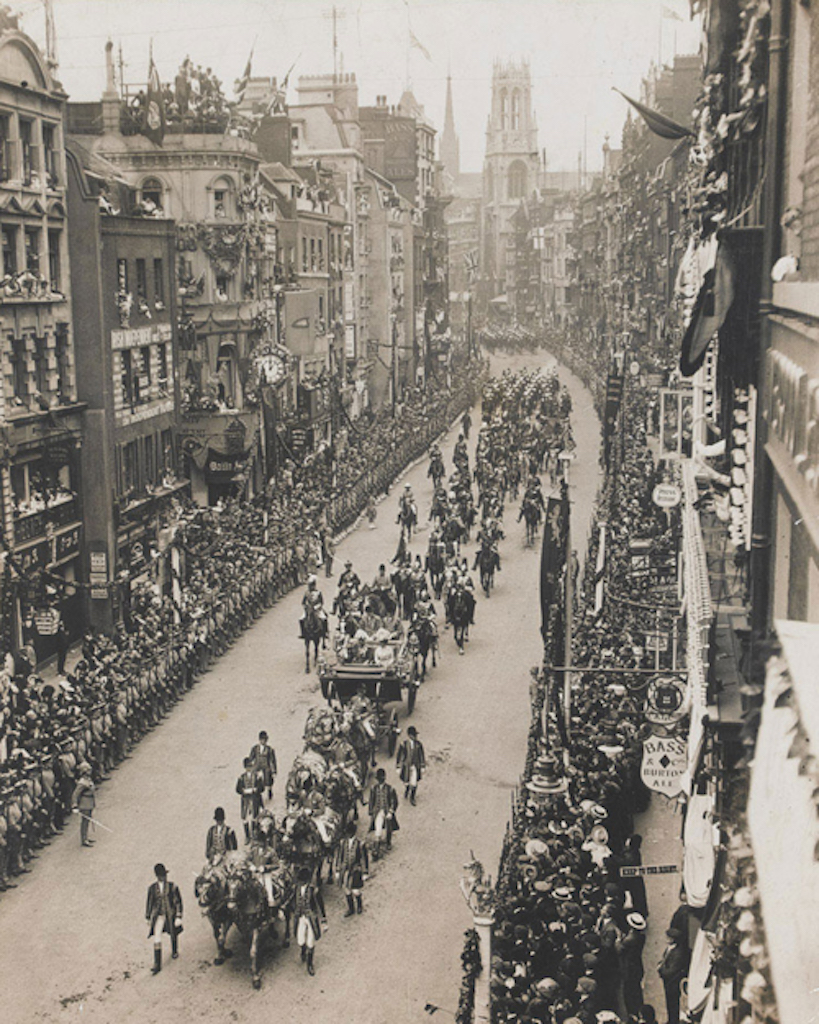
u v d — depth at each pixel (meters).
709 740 15.27
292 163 72.12
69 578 37.25
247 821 23.19
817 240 7.92
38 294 35.09
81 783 23.03
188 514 43.38
